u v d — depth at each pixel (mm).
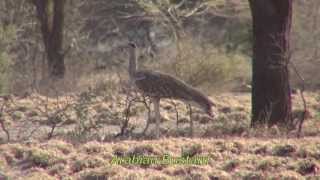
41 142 28547
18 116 37438
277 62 33281
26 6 56438
